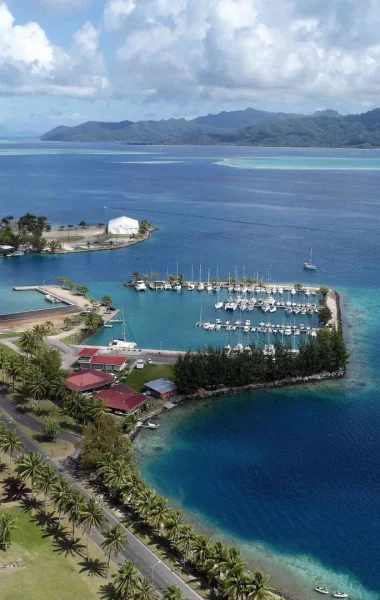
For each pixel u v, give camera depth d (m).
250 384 196.38
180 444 162.00
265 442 163.62
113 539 108.19
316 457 156.25
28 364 189.75
